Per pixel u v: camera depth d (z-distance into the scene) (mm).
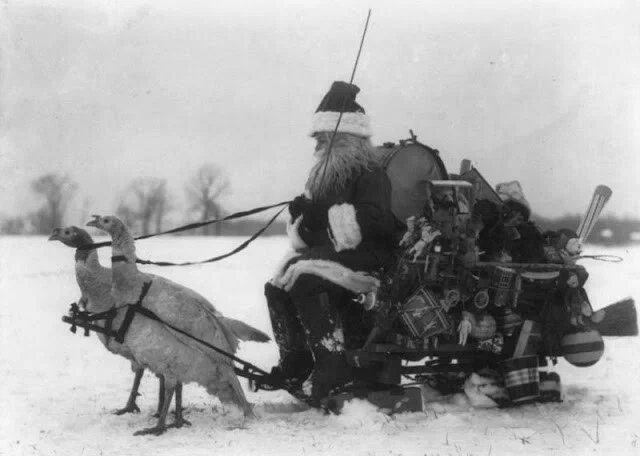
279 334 9102
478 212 8781
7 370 11602
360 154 8773
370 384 8539
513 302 8672
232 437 7562
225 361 8070
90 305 7922
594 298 17344
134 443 7395
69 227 7875
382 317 8305
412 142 9195
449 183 8805
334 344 8477
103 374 11430
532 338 8750
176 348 7766
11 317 17531
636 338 13977
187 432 7797
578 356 8953
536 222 9414
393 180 8945
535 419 8344
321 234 8930
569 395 9539
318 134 8992
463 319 8516
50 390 10156
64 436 7691
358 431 7805
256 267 30219
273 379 8453
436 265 8352
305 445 7270
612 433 7707
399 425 8008
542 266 8742
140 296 7773
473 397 8906
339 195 8695
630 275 22375
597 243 27250
